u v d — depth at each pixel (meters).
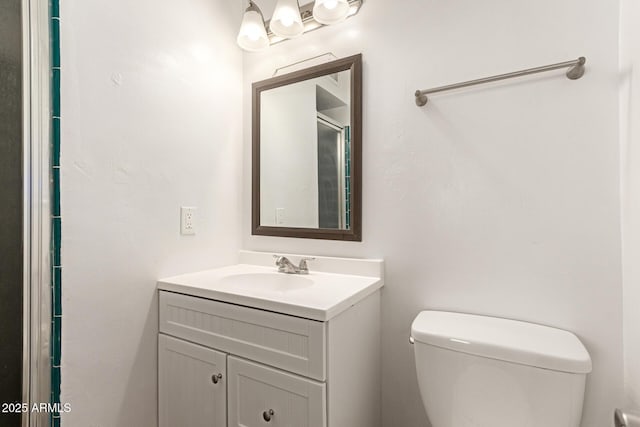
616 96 0.97
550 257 1.05
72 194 1.05
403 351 1.28
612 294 0.97
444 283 1.21
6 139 0.94
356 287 1.16
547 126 1.06
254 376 1.03
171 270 1.35
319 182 1.47
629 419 0.77
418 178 1.26
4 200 0.94
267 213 1.62
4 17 0.93
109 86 1.14
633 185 0.88
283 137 1.58
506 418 0.90
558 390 0.84
